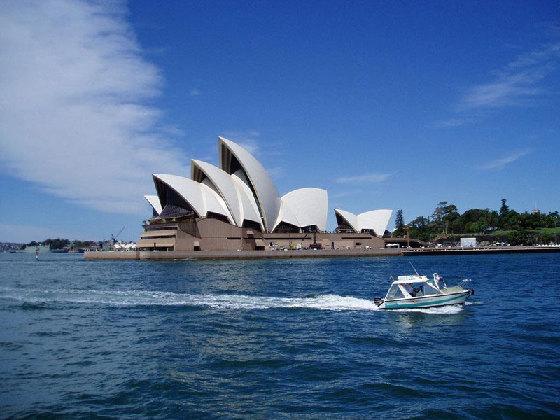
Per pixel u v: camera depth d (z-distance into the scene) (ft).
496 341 61.16
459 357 53.78
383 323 74.59
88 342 61.41
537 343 59.67
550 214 545.44
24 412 37.63
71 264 291.99
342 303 94.07
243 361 52.31
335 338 63.87
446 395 41.22
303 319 77.82
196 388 43.39
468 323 73.72
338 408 38.58
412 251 374.43
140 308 89.30
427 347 58.75
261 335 65.67
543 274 169.07
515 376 46.19
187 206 328.49
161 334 66.18
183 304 93.50
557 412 37.29
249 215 342.03
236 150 332.60
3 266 269.85
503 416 36.68
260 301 96.99
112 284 138.72
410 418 36.42
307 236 375.66
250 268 222.69
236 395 41.63
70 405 39.14
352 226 411.75
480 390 42.32
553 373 47.06
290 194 383.04
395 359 53.26
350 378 46.32
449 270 199.00
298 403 39.73
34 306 92.07
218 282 143.74
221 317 79.77
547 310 85.10
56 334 66.33
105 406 38.96
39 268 242.58
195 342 61.36
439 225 604.08
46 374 47.44
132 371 48.49
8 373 47.85
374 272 191.42
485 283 137.49
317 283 140.15
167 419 36.42
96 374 47.50
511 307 89.15
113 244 471.21
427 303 86.28
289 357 54.08
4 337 64.59
